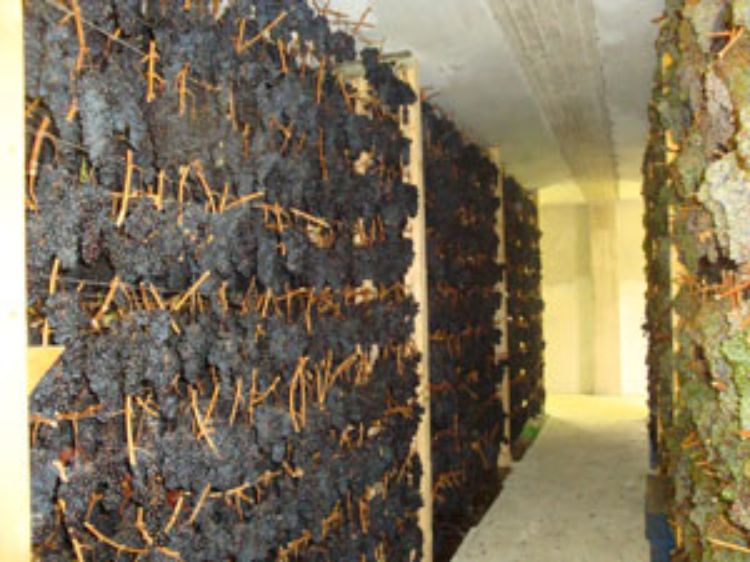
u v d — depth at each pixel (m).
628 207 7.99
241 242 1.57
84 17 1.16
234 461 1.48
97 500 1.21
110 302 1.24
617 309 7.93
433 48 2.96
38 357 0.95
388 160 2.60
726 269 1.59
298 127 1.88
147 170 1.30
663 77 2.38
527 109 3.95
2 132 0.84
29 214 1.06
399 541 2.57
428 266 3.26
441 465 3.40
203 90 1.46
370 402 2.31
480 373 4.27
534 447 5.40
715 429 1.63
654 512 3.72
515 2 2.53
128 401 1.24
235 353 1.50
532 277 6.38
